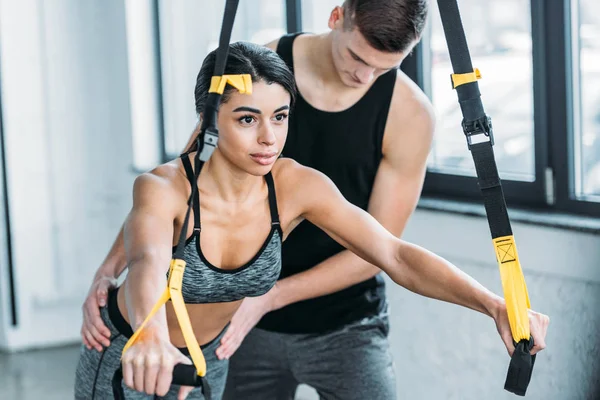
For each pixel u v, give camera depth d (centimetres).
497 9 328
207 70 172
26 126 507
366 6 196
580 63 304
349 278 231
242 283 192
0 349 520
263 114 163
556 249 296
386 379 237
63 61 514
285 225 192
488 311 162
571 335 296
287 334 240
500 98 333
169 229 176
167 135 525
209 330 210
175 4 507
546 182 315
